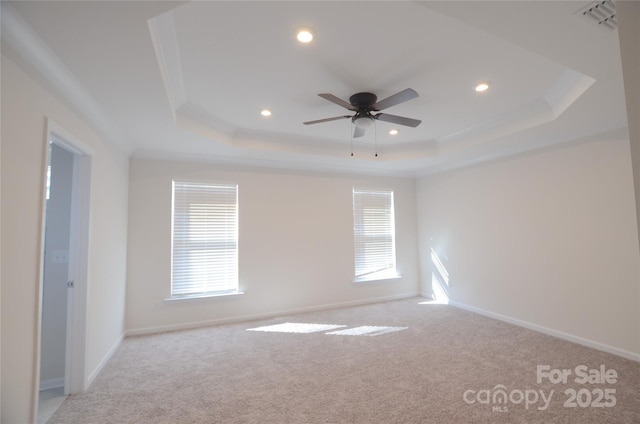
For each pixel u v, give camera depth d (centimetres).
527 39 178
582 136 339
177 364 297
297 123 366
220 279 434
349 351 324
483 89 280
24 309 171
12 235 161
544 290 374
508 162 420
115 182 332
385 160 476
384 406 224
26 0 138
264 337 370
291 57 226
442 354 313
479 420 206
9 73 158
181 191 423
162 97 245
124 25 158
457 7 151
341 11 178
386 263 558
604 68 209
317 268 496
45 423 208
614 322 310
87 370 257
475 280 466
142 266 391
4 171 155
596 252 326
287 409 222
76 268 254
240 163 453
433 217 545
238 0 167
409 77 257
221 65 235
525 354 311
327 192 512
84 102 240
